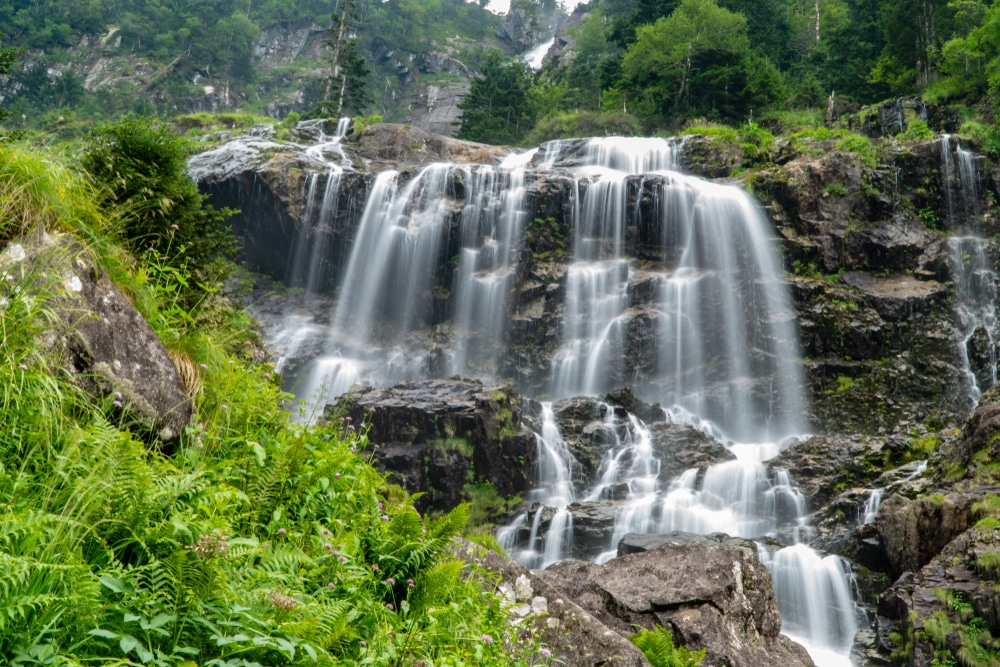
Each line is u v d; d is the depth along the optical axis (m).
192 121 63.72
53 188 5.58
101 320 5.17
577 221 42.84
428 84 168.88
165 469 4.58
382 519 5.89
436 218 43.03
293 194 45.06
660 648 7.13
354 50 83.19
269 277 46.03
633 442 30.31
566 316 41.12
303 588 4.43
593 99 87.88
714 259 41.06
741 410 37.59
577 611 6.23
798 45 94.38
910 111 54.84
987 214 41.41
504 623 5.59
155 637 3.48
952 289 39.00
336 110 81.00
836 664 19.31
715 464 28.47
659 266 42.06
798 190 41.06
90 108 126.38
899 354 37.38
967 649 14.98
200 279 9.05
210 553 3.70
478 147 53.09
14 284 4.75
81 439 4.25
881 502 20.73
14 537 3.44
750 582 9.02
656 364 39.62
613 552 25.23
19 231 5.21
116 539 3.82
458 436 27.00
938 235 40.72
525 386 39.72
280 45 182.12
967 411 36.56
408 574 5.11
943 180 41.88
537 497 27.97
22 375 4.34
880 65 69.06
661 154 48.34
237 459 5.41
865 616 20.47
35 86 125.56
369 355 41.59
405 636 4.43
